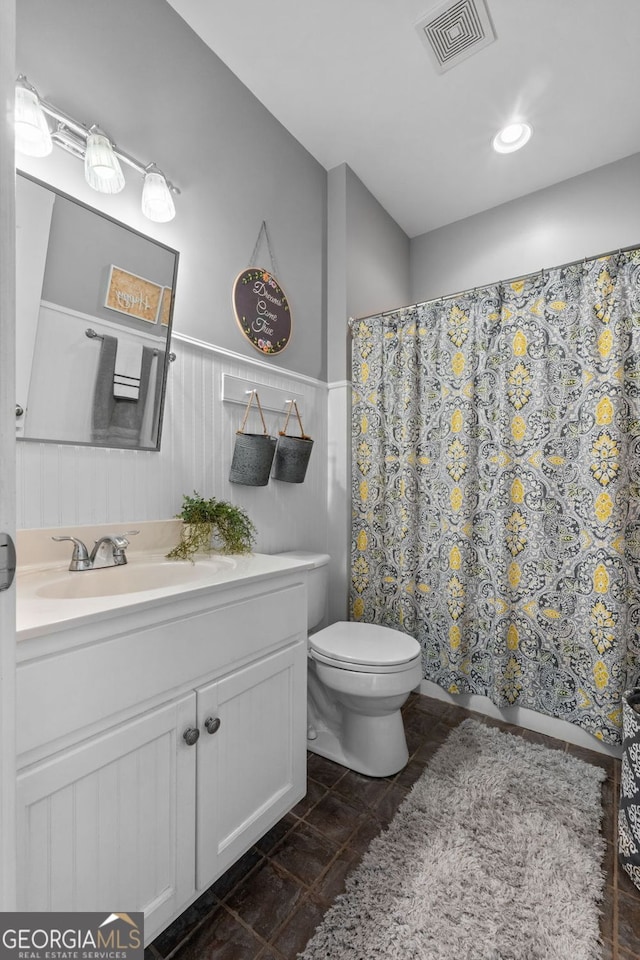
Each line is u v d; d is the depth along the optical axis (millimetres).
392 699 1459
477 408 1918
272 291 1868
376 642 1605
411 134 2029
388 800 1382
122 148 1319
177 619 918
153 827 874
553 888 1058
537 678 1773
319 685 1739
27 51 1105
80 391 1195
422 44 1599
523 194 2428
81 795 757
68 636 732
